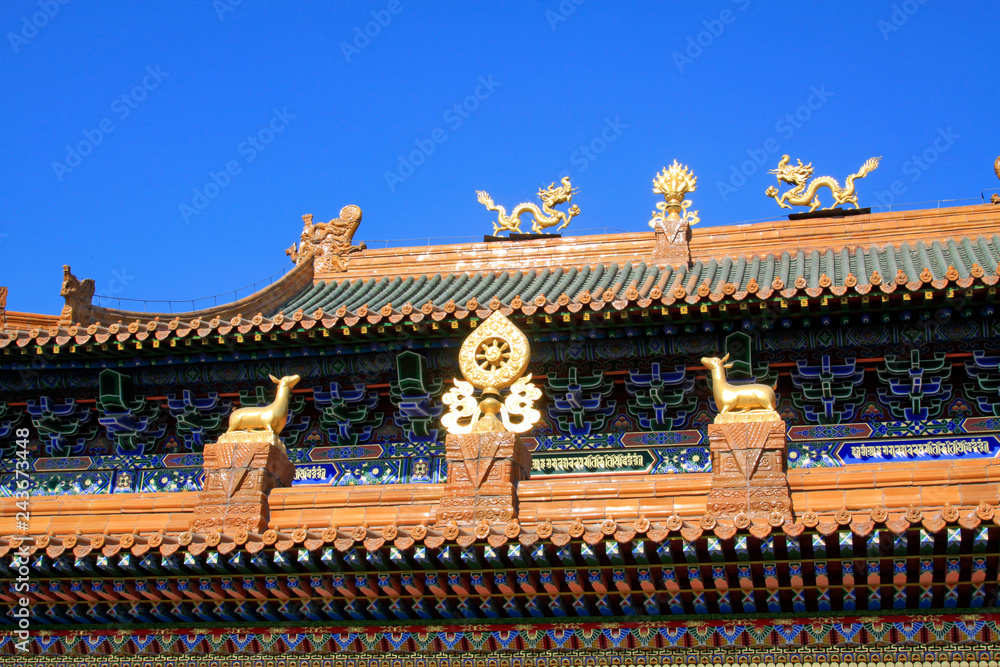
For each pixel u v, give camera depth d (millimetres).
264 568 13711
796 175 25734
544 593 13680
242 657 14625
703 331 18609
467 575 13531
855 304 17750
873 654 13398
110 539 13750
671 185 25594
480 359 15789
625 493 15125
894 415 18719
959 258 22469
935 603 13289
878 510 12422
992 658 13148
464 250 26250
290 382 16781
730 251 25094
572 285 23812
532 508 15000
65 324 20922
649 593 13516
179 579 14047
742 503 14406
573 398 19156
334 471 19953
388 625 14297
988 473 14672
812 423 18953
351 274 26594
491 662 14102
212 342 19406
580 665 13883
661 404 19109
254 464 15906
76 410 20844
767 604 13508
